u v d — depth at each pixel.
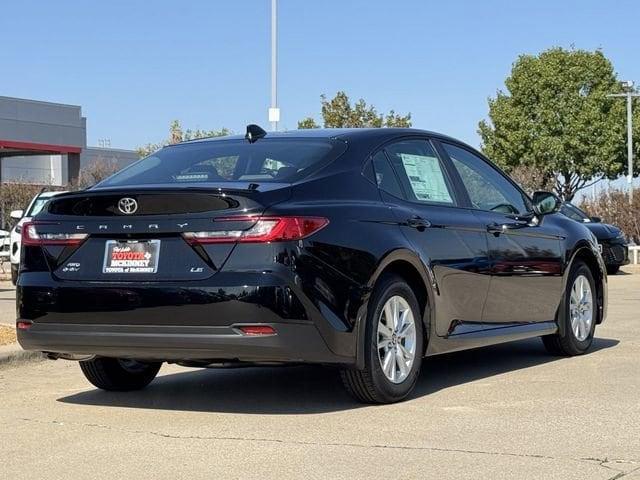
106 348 6.13
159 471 4.92
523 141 51.03
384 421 5.93
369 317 6.22
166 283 5.89
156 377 7.83
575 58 50.62
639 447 5.24
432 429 5.71
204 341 5.84
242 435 5.64
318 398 6.73
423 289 6.74
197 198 5.89
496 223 7.56
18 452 5.35
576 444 5.32
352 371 6.23
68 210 6.29
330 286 5.95
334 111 36.72
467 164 7.73
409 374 6.57
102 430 5.86
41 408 6.58
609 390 6.88
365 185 6.55
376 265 6.23
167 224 5.94
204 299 5.78
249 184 6.07
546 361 8.30
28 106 49.78
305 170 6.39
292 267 5.79
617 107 50.69
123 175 6.99
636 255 25.83
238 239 5.80
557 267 8.25
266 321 5.74
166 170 6.86
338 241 6.05
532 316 7.99
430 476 4.73
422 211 6.86
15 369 8.29
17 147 49.03
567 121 50.25
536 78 50.75
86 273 6.15
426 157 7.28
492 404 6.43
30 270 6.36
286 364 6.10
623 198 30.55
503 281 7.56
